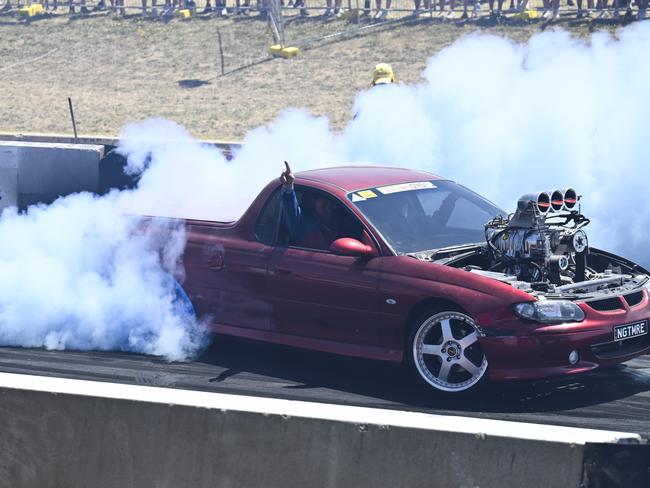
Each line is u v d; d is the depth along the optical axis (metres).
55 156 55.97
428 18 120.62
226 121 100.19
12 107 110.94
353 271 26.98
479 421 16.81
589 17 108.44
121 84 118.44
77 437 17.84
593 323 24.59
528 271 26.53
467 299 24.91
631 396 25.59
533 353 24.25
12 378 18.73
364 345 26.92
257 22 131.12
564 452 15.84
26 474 18.09
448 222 29.12
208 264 29.95
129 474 17.58
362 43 119.12
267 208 29.50
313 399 25.33
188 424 17.34
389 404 24.89
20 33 137.88
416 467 16.38
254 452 17.05
